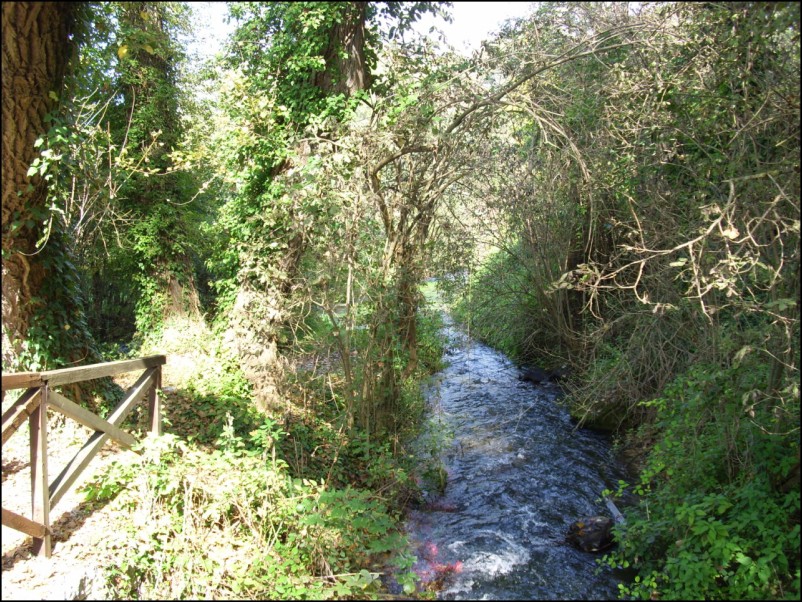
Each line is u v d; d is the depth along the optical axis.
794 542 3.81
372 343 7.21
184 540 4.27
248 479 4.84
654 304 6.44
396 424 7.71
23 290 5.47
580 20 6.71
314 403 8.52
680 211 6.03
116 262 12.45
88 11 5.15
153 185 12.09
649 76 5.75
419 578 4.90
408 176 7.66
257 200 8.27
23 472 5.04
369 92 8.08
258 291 8.42
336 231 6.62
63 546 4.00
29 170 4.95
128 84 11.30
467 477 7.11
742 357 4.07
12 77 4.61
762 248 4.62
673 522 4.52
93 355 6.21
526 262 10.52
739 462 4.71
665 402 5.81
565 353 11.30
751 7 4.43
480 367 12.28
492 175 8.47
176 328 11.65
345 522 5.04
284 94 8.17
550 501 6.40
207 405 7.48
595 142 7.24
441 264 8.15
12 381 3.66
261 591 4.16
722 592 3.99
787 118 4.41
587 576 4.94
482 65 6.86
